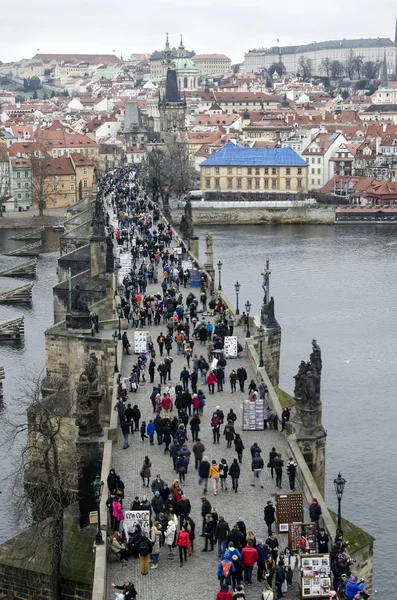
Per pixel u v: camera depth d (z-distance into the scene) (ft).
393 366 615.16
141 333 406.21
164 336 430.61
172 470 281.74
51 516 281.13
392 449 463.83
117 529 241.35
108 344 417.90
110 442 288.92
